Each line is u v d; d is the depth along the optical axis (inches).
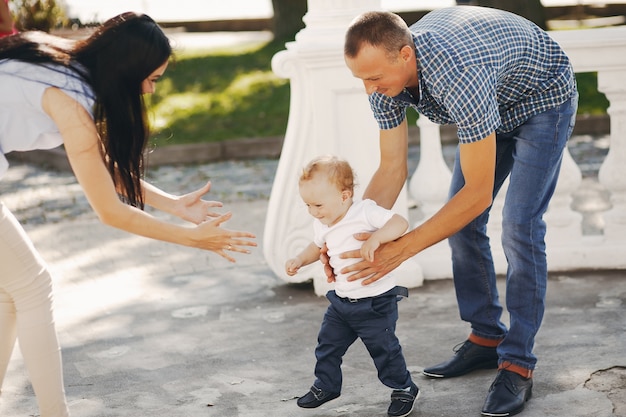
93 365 184.5
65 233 296.4
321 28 212.1
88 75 128.6
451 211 140.6
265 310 212.8
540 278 152.1
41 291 137.3
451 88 132.4
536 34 146.7
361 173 216.4
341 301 149.5
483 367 169.0
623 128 221.1
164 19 843.4
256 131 439.5
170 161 414.0
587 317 193.8
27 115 129.0
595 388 158.2
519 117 150.9
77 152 128.5
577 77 487.2
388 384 151.8
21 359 188.9
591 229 266.1
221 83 516.1
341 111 214.4
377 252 144.9
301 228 222.2
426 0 851.4
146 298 226.5
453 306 207.5
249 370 177.6
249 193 342.6
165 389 170.6
